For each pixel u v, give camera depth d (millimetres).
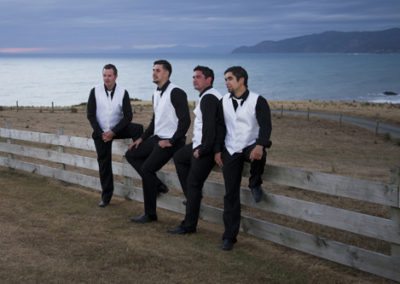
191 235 6508
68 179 9430
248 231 6383
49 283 4945
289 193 9555
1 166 11344
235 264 5535
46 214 7410
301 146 26688
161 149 6727
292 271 5363
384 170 16016
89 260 5562
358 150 26766
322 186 5402
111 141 7840
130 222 7078
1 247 5895
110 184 7930
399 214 4812
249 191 6254
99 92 7746
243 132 5695
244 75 5637
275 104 72062
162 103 6703
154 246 6059
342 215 5285
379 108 66812
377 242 6391
